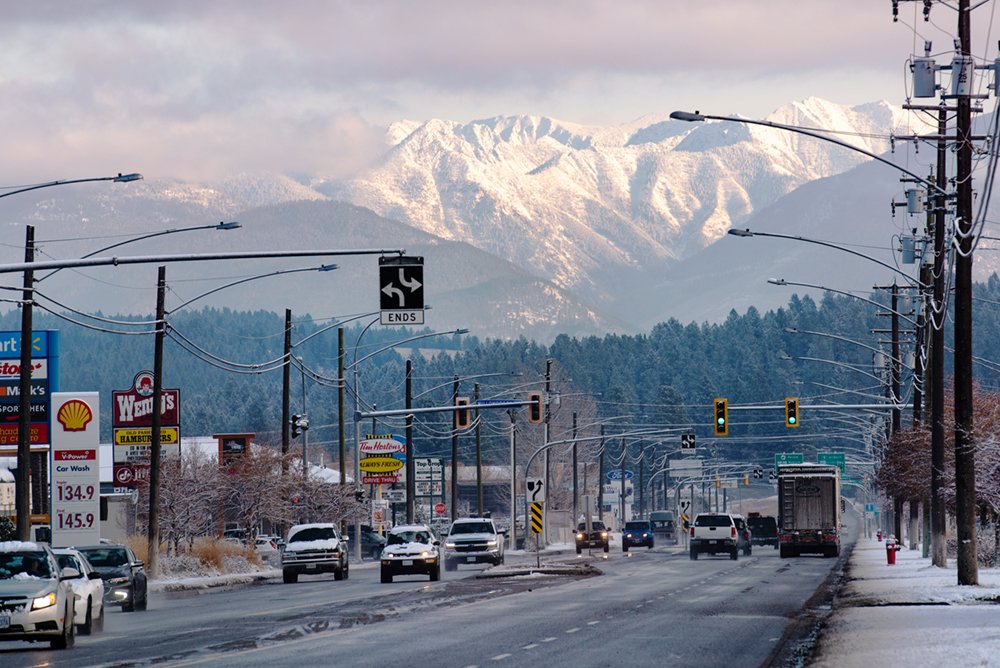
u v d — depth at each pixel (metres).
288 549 155.75
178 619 93.31
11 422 173.38
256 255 90.75
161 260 88.38
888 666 54.09
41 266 86.38
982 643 60.62
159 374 146.38
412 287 96.19
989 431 148.25
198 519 196.62
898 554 199.88
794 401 178.62
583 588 121.69
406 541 148.00
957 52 94.56
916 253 154.62
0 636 69.06
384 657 61.59
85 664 60.84
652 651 63.69
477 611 92.56
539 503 166.38
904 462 174.38
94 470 136.75
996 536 161.62
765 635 72.12
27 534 119.12
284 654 63.44
